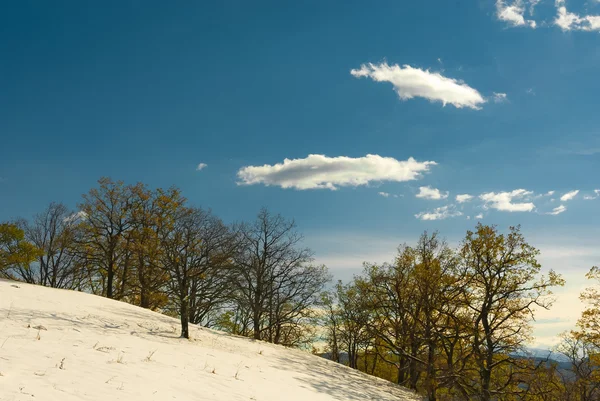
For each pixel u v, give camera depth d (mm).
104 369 11406
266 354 26266
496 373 28281
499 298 28031
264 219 40344
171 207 40344
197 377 13641
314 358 32375
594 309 31266
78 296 28406
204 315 43875
